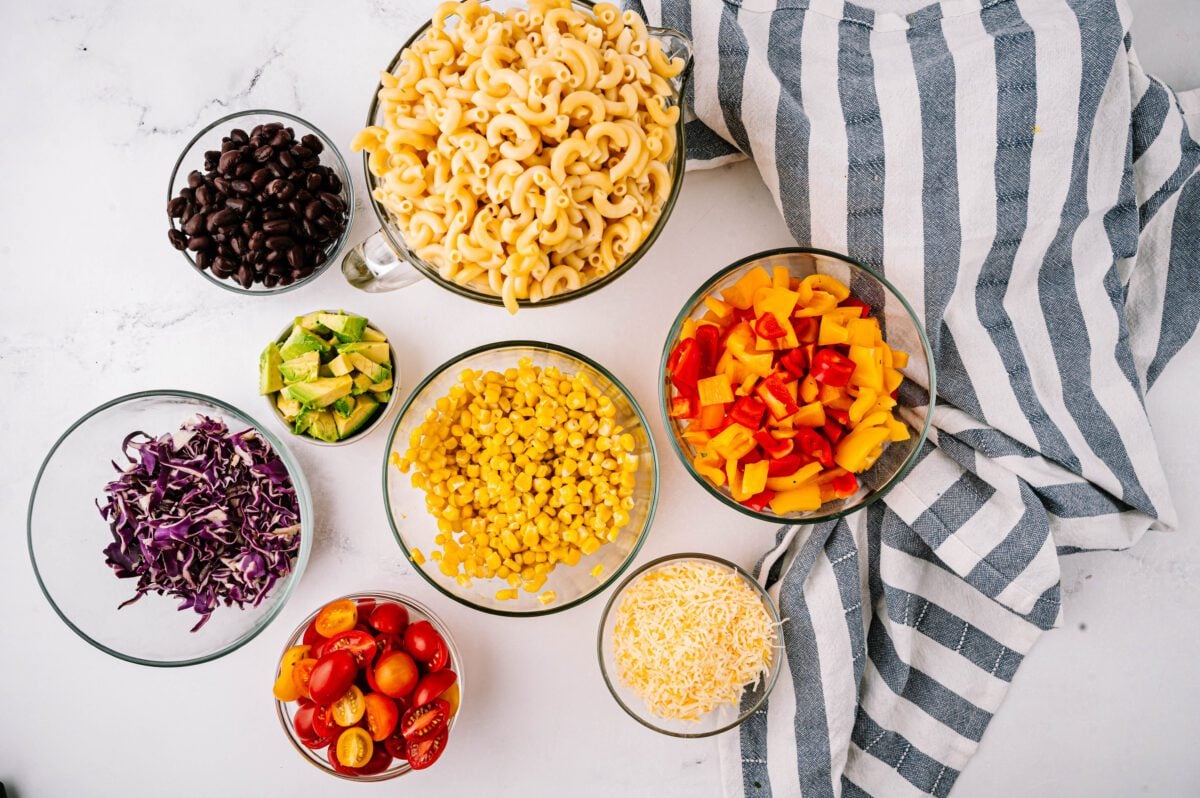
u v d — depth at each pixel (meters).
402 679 1.33
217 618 1.48
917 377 1.35
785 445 1.23
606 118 1.15
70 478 1.46
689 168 1.46
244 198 1.35
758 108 1.32
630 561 1.38
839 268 1.35
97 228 1.51
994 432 1.37
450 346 1.50
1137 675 1.52
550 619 1.51
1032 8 1.33
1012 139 1.30
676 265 1.50
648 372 1.51
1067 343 1.41
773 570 1.50
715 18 1.31
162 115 1.51
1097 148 1.37
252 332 1.51
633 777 1.52
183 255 1.49
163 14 1.49
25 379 1.52
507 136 1.15
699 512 1.51
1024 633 1.45
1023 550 1.37
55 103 1.51
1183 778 1.53
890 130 1.30
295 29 1.49
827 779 1.44
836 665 1.42
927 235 1.32
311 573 1.50
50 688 1.53
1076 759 1.53
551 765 1.52
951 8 1.35
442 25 1.19
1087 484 1.38
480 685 1.51
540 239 1.15
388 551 1.50
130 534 1.41
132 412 1.45
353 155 1.50
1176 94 1.45
